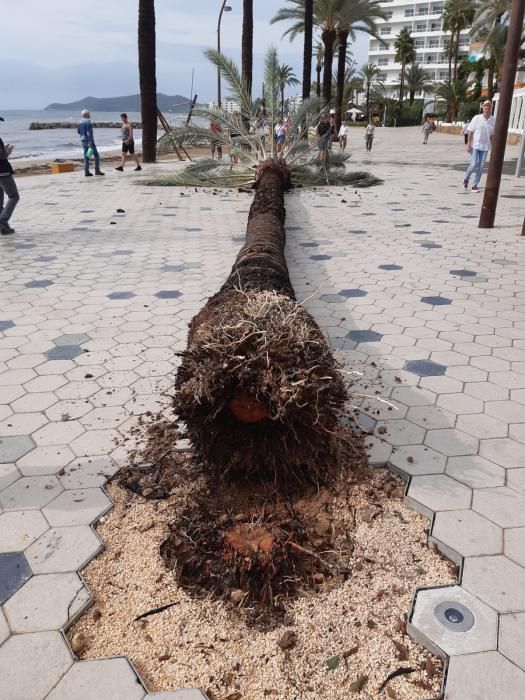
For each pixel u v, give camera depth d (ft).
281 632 6.15
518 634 6.01
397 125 207.62
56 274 19.38
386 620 6.25
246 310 8.25
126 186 43.16
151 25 58.95
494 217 26.32
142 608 6.44
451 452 9.17
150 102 61.72
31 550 7.19
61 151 100.37
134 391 11.19
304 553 7.16
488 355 12.69
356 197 36.37
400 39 218.38
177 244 23.81
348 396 8.18
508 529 7.46
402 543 7.36
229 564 6.94
